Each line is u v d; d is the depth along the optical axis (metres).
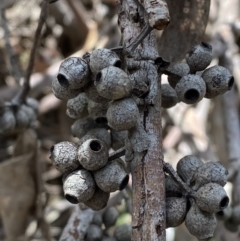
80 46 0.54
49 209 0.46
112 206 0.30
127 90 0.21
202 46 0.23
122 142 0.24
